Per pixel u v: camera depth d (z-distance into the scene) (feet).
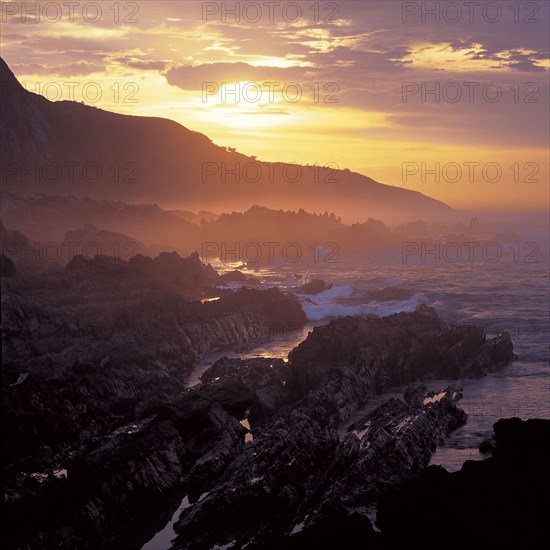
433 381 250.16
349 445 168.04
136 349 256.11
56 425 186.91
